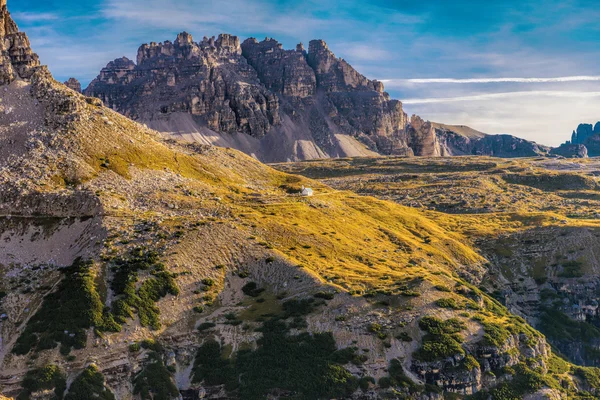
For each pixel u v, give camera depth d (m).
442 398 169.00
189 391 165.25
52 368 156.75
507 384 180.50
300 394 161.88
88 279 182.00
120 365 163.00
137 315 177.50
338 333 179.12
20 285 183.88
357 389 164.00
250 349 175.25
